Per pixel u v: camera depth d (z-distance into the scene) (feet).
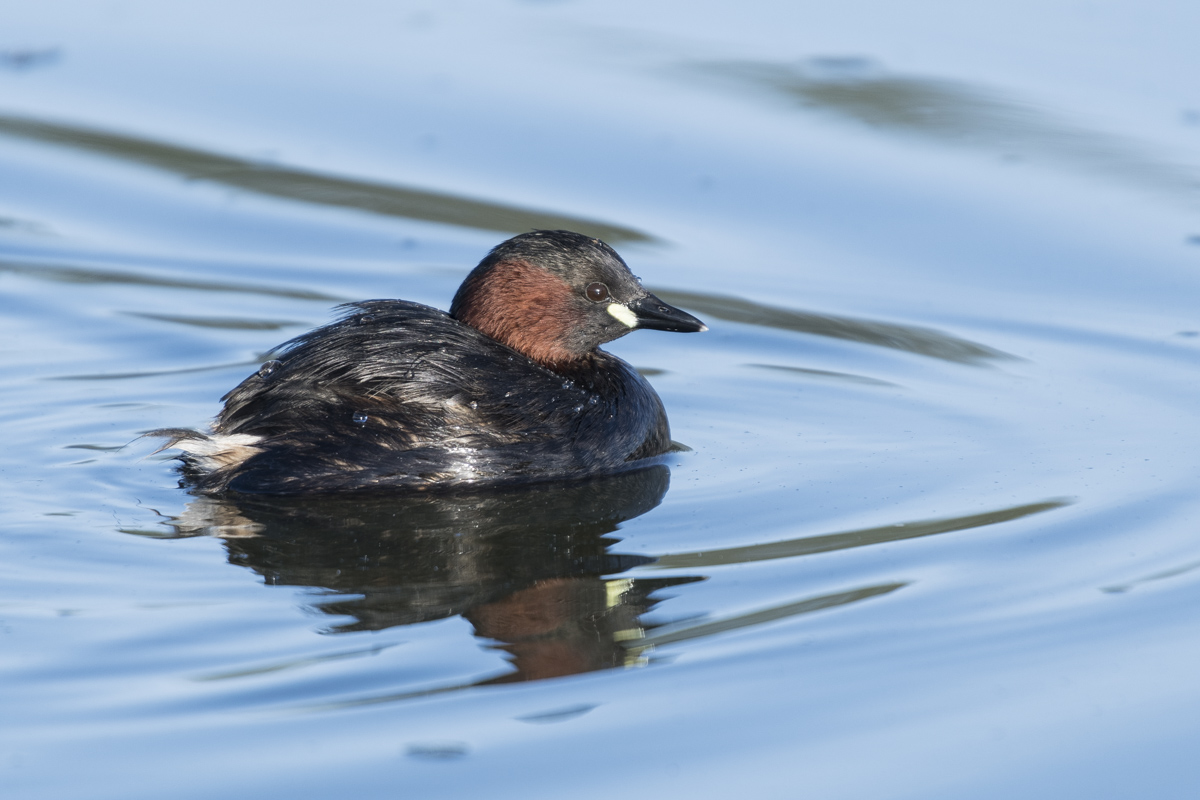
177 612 30.83
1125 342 50.42
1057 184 59.93
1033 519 36.63
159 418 43.45
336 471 37.52
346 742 26.37
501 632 30.32
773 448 42.37
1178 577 33.45
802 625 30.96
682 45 71.72
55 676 28.04
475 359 39.55
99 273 55.47
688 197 59.67
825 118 64.80
